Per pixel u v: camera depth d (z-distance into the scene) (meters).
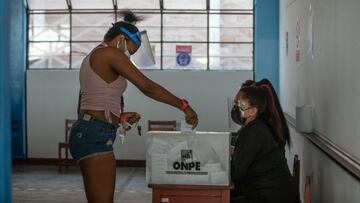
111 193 2.66
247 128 3.73
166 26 9.80
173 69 9.80
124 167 9.75
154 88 2.63
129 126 2.82
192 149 3.26
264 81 4.04
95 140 2.59
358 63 3.64
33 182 8.39
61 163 9.38
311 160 5.59
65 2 9.84
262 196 3.65
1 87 3.66
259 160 3.68
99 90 2.62
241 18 9.74
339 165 4.11
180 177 3.28
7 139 3.79
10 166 3.85
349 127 3.91
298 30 6.73
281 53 8.97
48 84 9.84
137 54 3.06
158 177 3.29
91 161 2.60
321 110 5.11
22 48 9.80
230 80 9.66
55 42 9.95
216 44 9.79
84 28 9.90
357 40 3.69
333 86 4.54
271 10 9.47
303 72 6.29
